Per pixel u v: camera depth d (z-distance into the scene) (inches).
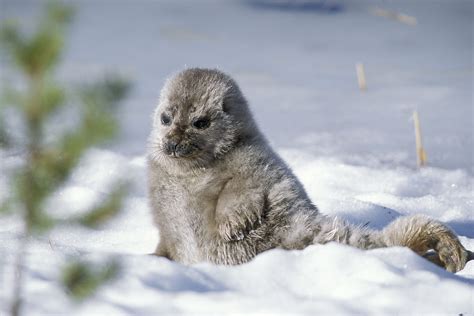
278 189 914.1
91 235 1099.3
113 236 1104.8
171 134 965.2
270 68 2642.7
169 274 680.4
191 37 3218.5
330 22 3597.4
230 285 680.4
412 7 3841.0
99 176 1408.7
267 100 2202.3
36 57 532.7
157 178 991.6
